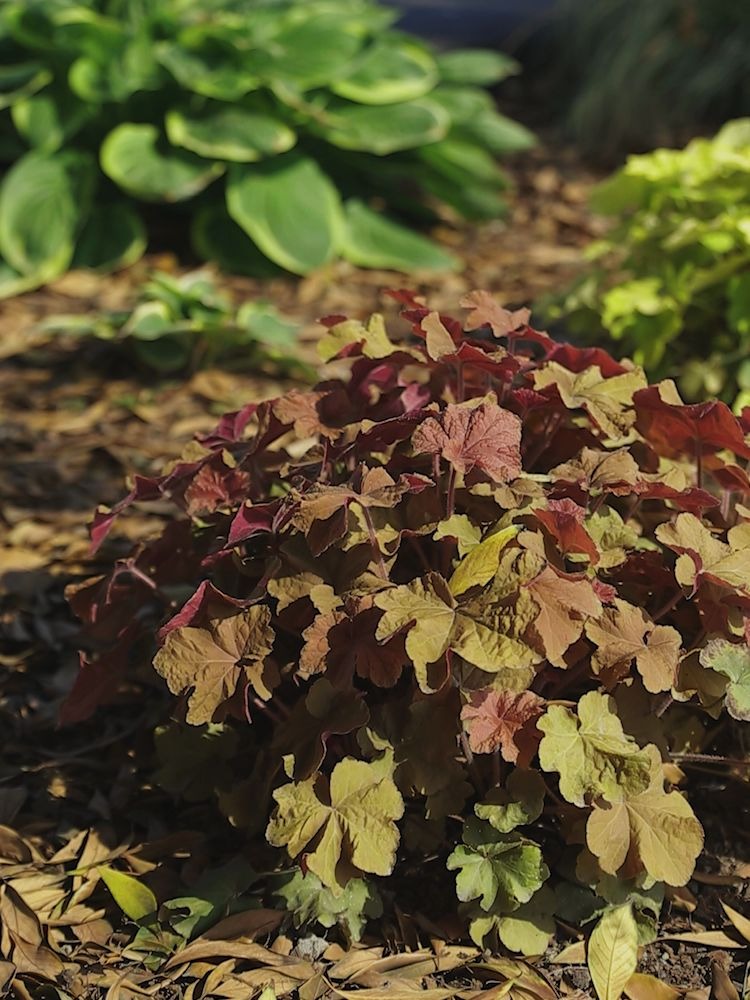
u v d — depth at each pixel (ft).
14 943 4.94
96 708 5.63
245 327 7.45
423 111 9.58
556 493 5.03
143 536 6.46
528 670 4.75
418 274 9.48
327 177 10.16
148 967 4.90
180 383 7.73
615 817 4.71
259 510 4.89
